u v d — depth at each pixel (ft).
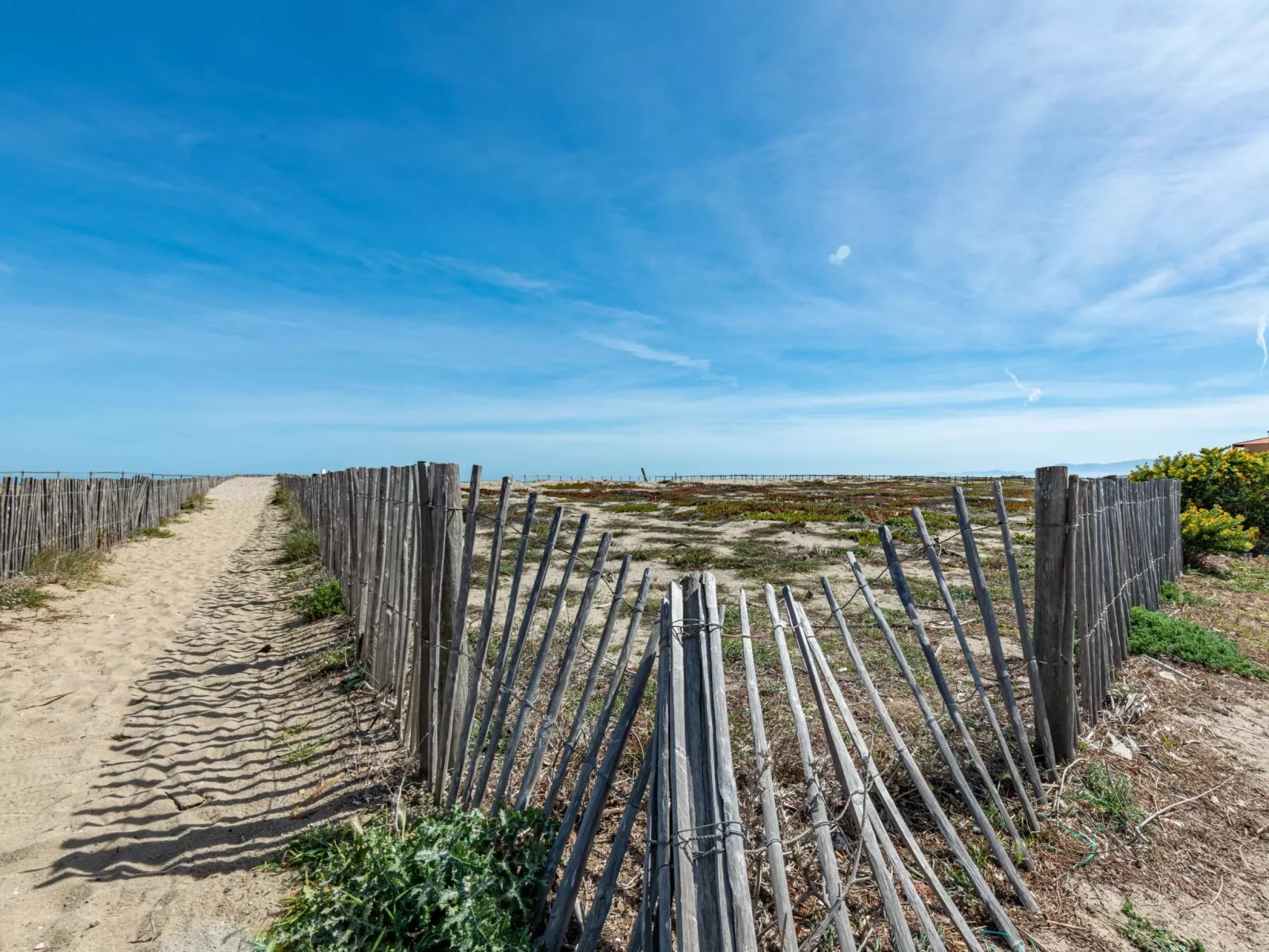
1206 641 19.98
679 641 7.38
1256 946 8.64
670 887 6.43
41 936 8.42
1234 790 12.64
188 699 17.35
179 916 8.79
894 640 10.24
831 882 6.80
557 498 82.28
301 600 28.84
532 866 7.95
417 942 7.25
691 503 73.46
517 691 15.08
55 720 15.83
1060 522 12.40
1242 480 41.83
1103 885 9.62
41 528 34.32
